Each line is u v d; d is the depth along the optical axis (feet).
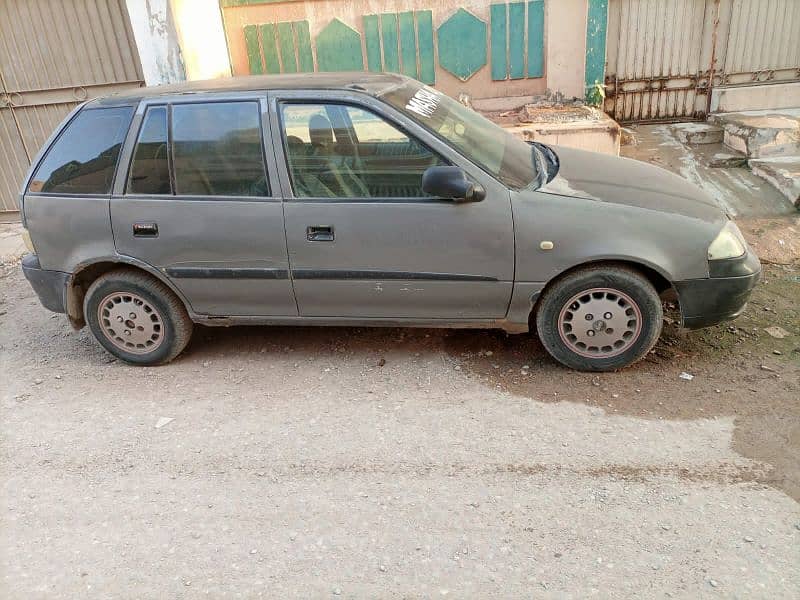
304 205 12.44
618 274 11.96
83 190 13.46
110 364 14.85
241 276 13.09
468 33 24.82
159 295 13.74
